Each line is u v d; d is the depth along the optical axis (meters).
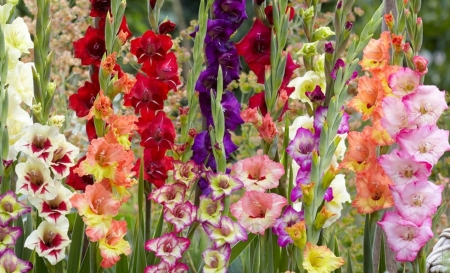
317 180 2.17
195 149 2.47
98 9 2.60
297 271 2.33
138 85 2.58
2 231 2.25
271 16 2.50
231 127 2.49
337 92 2.15
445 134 2.24
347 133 2.43
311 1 2.54
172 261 2.27
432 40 8.67
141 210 2.55
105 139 2.25
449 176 4.49
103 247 2.24
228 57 2.47
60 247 2.29
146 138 2.56
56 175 2.27
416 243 2.28
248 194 2.28
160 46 2.63
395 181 2.28
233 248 2.55
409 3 2.54
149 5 2.68
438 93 2.26
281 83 2.39
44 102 2.36
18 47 2.49
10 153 2.32
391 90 2.38
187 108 2.60
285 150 2.36
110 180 2.28
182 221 2.27
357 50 2.18
